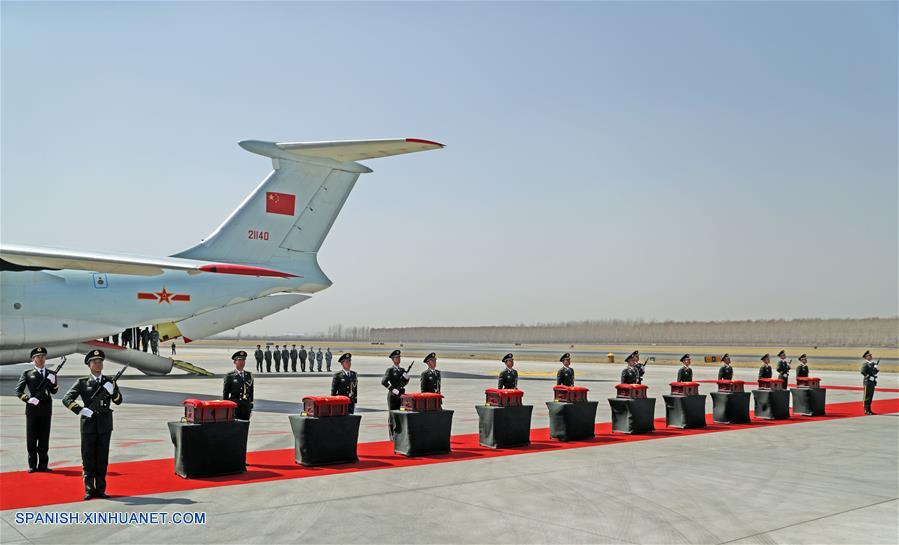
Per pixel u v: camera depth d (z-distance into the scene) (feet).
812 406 58.08
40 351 32.17
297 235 80.28
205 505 26.16
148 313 76.84
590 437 43.91
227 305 79.05
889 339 447.01
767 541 22.38
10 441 40.42
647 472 33.35
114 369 127.54
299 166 78.64
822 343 437.17
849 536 22.94
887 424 52.85
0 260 68.54
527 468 34.14
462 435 45.96
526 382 101.76
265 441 42.11
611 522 24.43
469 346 440.86
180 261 61.00
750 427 50.93
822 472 33.63
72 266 59.11
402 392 41.83
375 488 29.35
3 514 24.73
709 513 25.76
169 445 39.88
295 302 86.99
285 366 135.44
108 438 27.43
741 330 533.14
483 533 22.98
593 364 172.24
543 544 21.90
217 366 152.15
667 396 50.55
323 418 34.19
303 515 24.93
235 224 78.07
